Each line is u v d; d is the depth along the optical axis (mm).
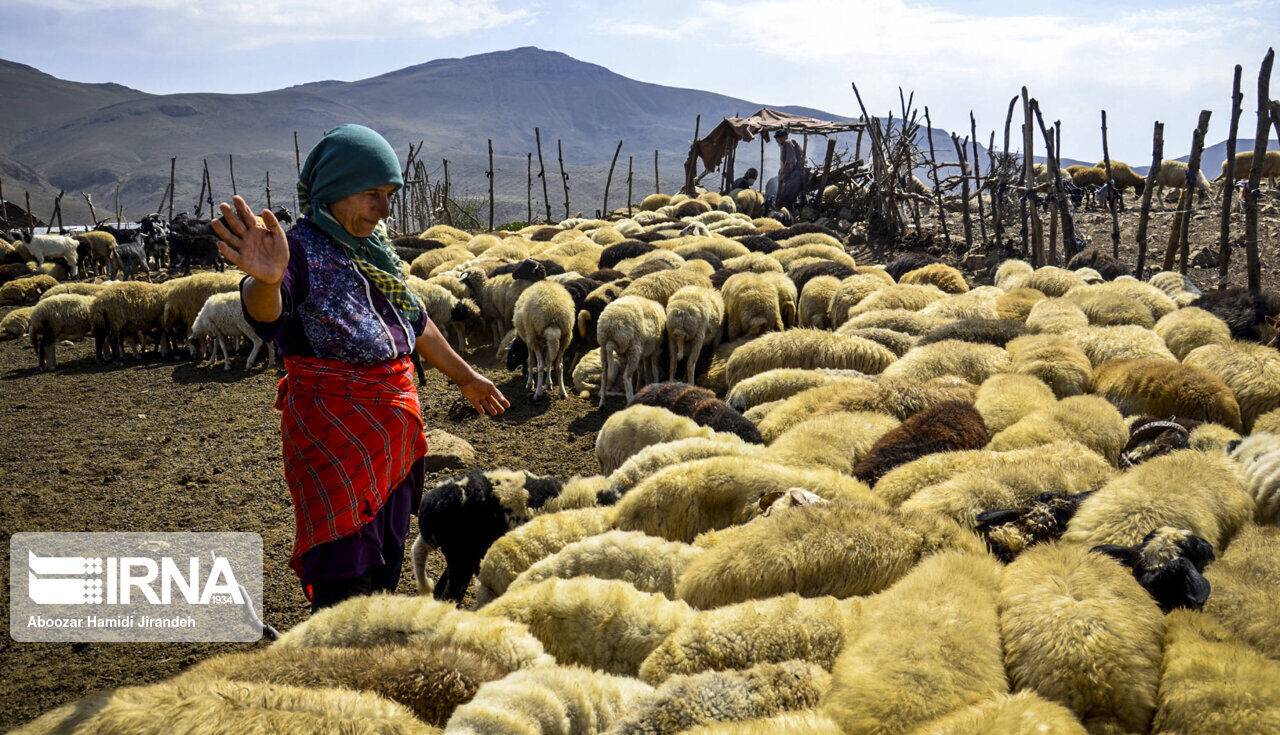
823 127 36688
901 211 30156
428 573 8000
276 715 3039
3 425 13570
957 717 3387
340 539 3387
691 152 39844
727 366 12211
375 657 3723
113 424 13445
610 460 8898
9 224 41844
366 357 3438
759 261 17953
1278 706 3518
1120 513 5629
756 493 6441
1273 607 4547
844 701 3688
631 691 3977
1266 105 14523
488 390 3971
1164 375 9023
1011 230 25516
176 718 2953
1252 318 12594
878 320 13172
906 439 7609
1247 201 14797
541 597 4824
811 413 9055
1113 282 14367
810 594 5055
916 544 5125
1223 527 5844
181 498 10281
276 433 12609
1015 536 5605
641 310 13125
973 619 4078
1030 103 21766
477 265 18484
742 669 4246
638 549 5699
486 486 7336
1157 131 17484
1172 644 3998
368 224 3475
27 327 20578
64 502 10227
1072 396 8828
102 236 29641
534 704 3523
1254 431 7730
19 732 2996
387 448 3479
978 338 11594
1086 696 3807
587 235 26688
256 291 3055
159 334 18188
